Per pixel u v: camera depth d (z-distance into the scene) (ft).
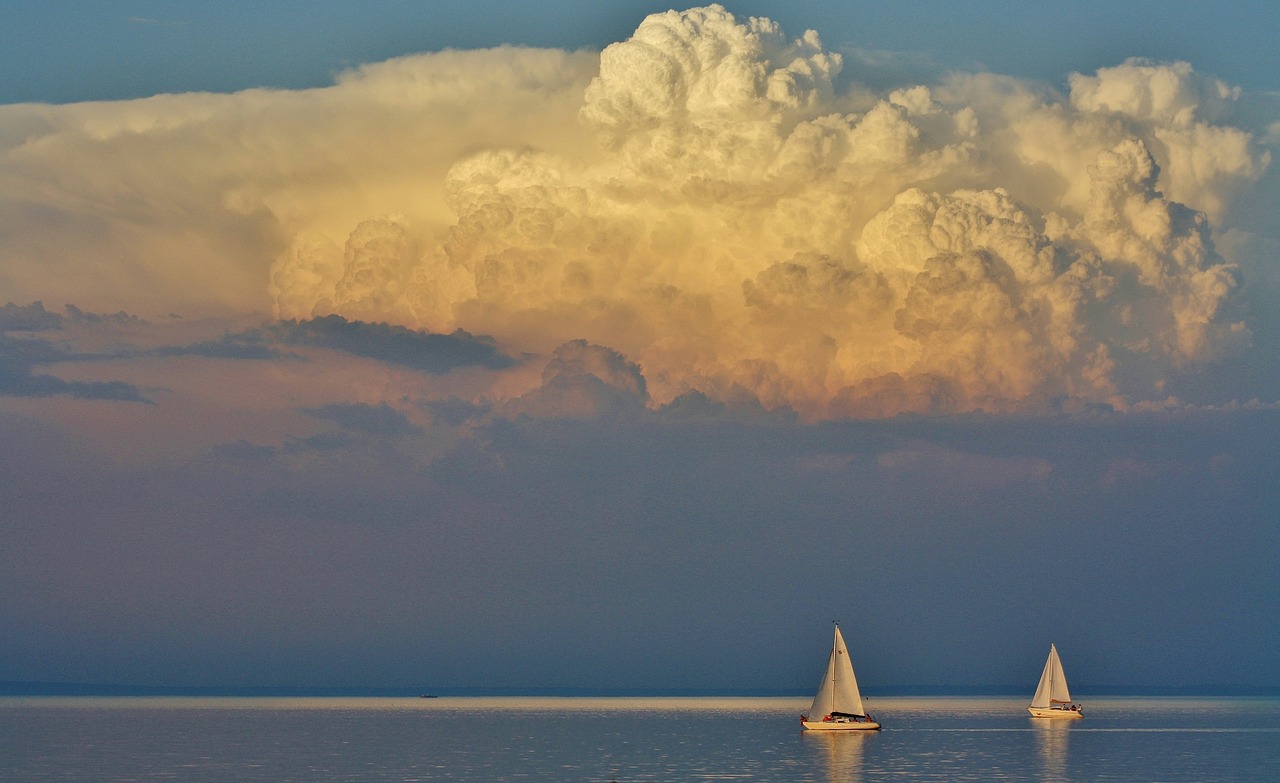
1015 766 589.73
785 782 516.73
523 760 635.25
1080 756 650.02
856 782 519.19
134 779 538.88
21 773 566.77
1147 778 534.37
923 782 516.32
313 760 638.53
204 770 580.71
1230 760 626.23
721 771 567.59
